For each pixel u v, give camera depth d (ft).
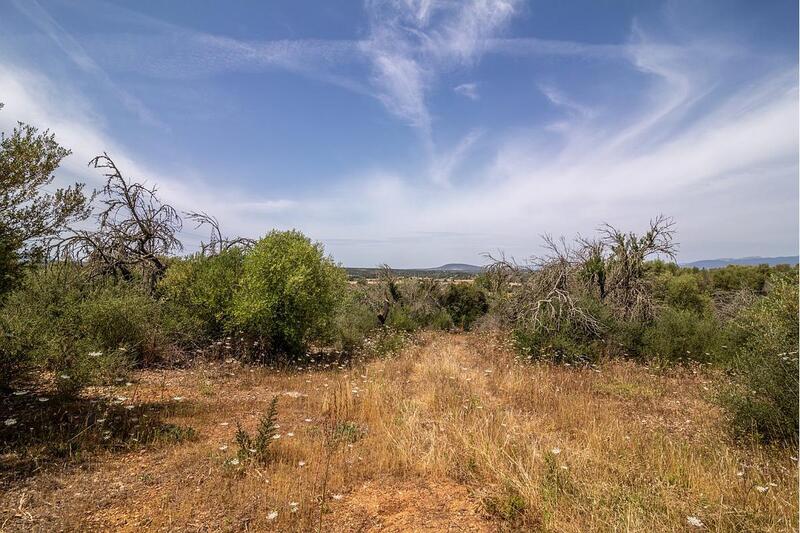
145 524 11.48
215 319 37.24
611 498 13.15
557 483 13.96
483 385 29.73
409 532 11.83
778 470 16.20
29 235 18.70
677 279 62.85
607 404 26.16
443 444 17.19
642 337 42.70
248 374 31.19
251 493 13.26
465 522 12.41
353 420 21.80
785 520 12.19
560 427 21.75
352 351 44.14
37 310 26.02
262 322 35.78
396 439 17.80
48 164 18.79
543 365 37.58
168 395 24.00
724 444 18.71
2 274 17.37
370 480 14.90
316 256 39.40
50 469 13.87
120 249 39.73
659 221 50.14
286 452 16.53
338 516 12.50
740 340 35.40
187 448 16.55
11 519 11.14
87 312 27.84
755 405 19.40
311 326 38.99
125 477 13.98
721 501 13.03
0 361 17.99
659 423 22.40
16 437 15.79
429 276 94.73
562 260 49.57
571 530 11.65
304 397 25.53
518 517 12.64
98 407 18.79
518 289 57.31
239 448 16.47
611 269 51.26
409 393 26.91
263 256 37.19
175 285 38.01
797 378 18.45
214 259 39.34
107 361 22.80
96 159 36.73
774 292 24.02
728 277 91.81
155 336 31.01
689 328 41.86
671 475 15.40
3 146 17.71
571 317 43.42
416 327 70.28
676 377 34.86
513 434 18.95
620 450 17.93
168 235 42.83
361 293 76.28
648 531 11.39
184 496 12.94
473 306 88.84
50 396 20.45
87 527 11.14
